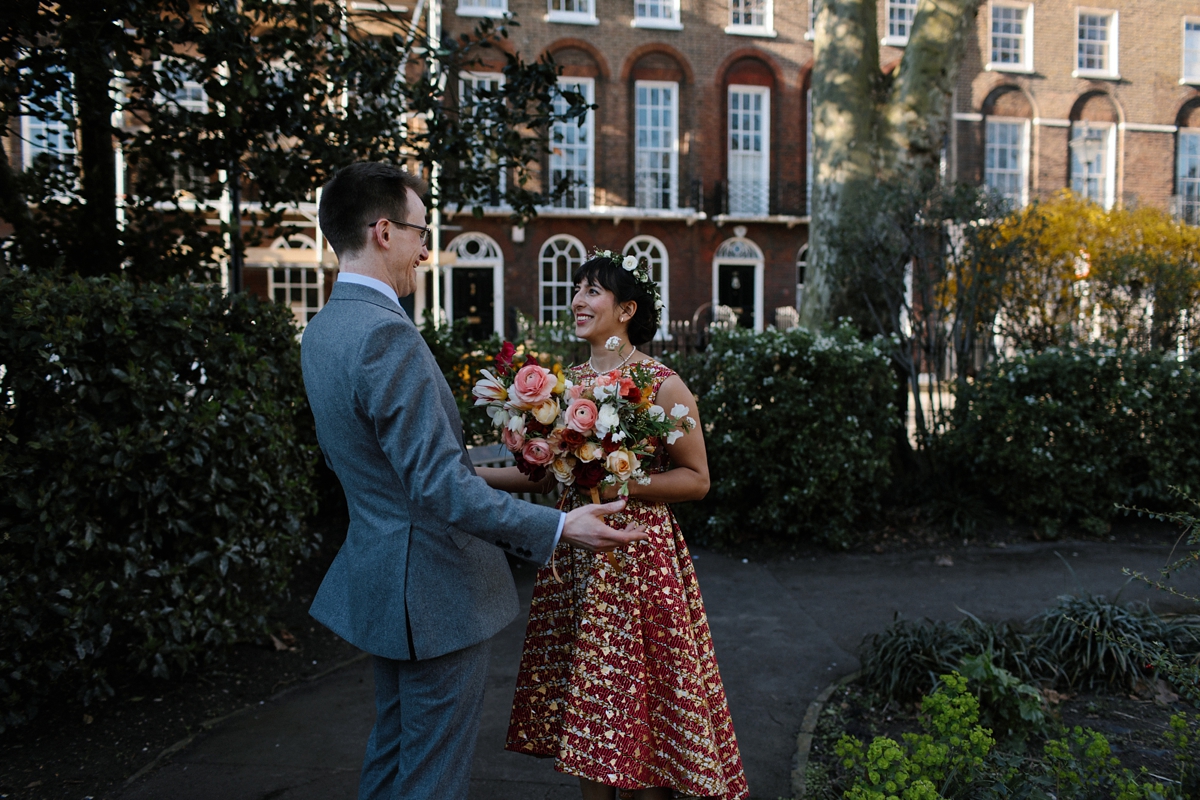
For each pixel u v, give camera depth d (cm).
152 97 457
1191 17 2109
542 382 207
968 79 1994
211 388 359
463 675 188
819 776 278
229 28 420
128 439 318
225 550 348
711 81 1948
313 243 1513
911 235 664
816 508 601
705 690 225
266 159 479
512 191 542
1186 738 242
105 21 389
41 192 467
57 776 279
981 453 618
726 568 552
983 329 705
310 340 193
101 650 320
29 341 290
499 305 1891
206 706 336
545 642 232
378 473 185
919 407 671
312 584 491
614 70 1894
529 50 1828
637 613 218
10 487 292
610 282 241
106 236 481
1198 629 368
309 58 475
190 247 501
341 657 394
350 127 485
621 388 209
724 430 602
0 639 294
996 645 355
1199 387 613
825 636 420
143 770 285
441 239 1848
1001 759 245
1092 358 614
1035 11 2017
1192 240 1016
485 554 193
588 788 226
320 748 302
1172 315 810
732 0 1964
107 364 319
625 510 226
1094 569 527
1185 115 2127
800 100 2003
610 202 1919
